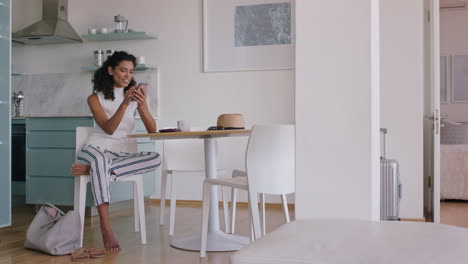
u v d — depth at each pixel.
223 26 5.78
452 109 8.16
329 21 1.92
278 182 2.92
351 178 1.89
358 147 1.89
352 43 1.90
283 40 5.61
